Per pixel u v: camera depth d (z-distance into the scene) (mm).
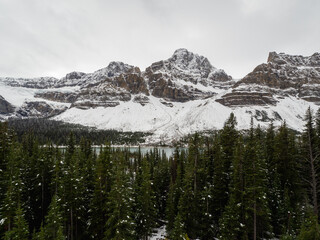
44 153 42344
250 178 24031
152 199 34375
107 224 22844
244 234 23516
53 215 21688
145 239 31875
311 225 17828
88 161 37250
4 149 36938
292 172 32281
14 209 22703
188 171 30594
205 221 29203
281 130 37312
